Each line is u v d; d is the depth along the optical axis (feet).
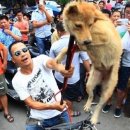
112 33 4.61
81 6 4.57
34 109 6.13
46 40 13.84
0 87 9.93
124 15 11.01
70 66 5.05
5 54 9.85
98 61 4.78
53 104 5.95
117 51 4.75
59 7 18.06
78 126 5.61
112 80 5.07
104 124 9.87
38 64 6.02
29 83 5.97
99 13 4.66
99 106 5.41
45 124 6.40
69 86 9.26
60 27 8.52
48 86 6.09
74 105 10.77
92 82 5.41
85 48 4.57
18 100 10.59
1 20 11.12
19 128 9.73
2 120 10.21
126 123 9.96
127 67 9.54
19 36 11.94
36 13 14.07
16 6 24.52
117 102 10.16
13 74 10.74
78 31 4.48
